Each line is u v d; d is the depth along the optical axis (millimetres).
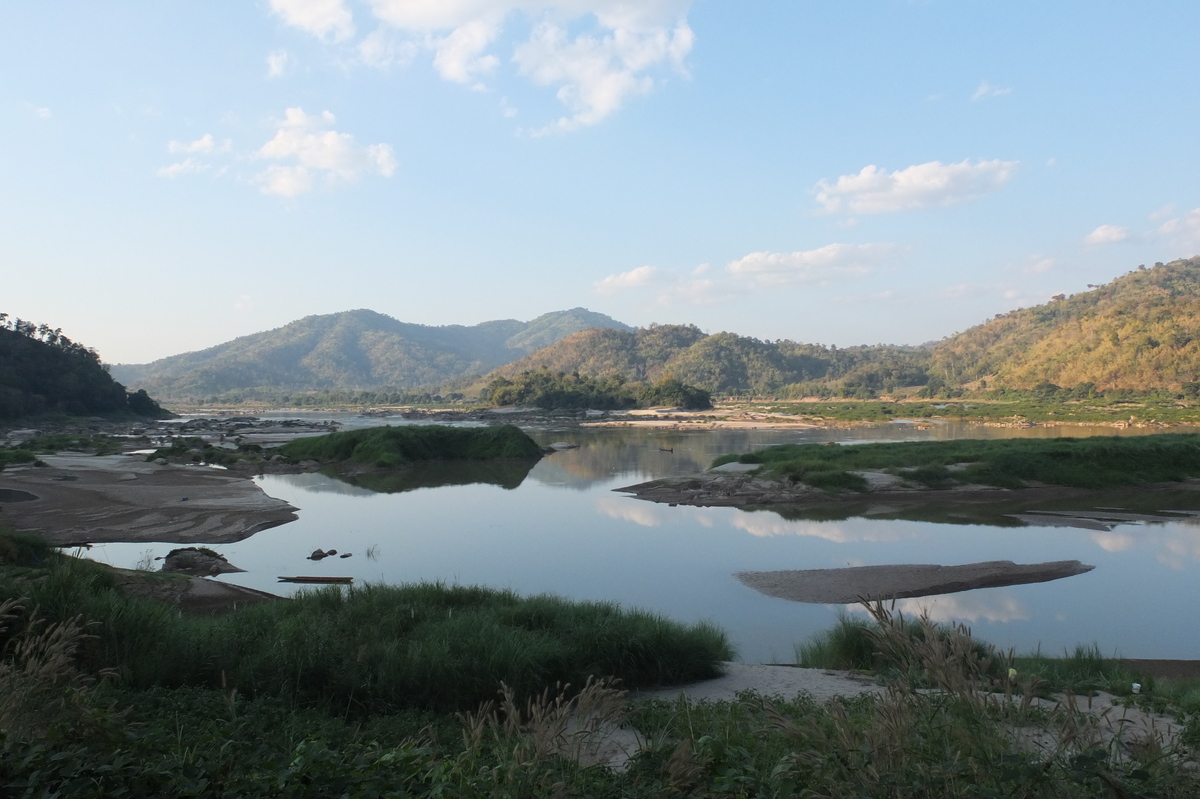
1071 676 11445
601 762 5777
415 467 60625
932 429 104000
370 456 60875
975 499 41156
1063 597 21203
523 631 12047
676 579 23469
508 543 29188
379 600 13883
